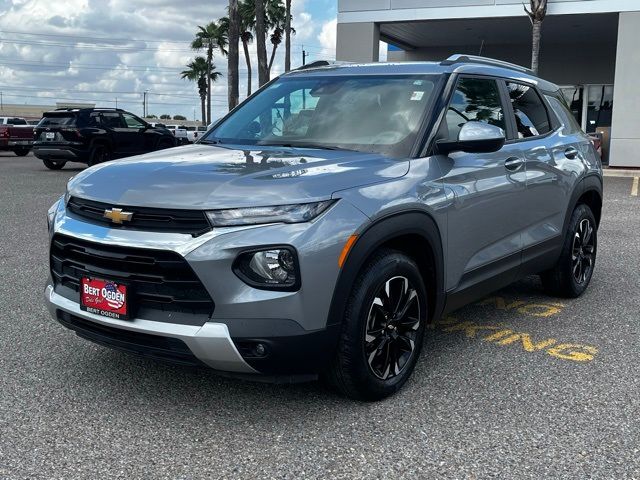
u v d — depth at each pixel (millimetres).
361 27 20766
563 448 3057
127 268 3164
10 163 23234
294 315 3021
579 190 5387
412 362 3686
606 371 4016
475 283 4207
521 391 3699
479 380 3850
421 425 3271
